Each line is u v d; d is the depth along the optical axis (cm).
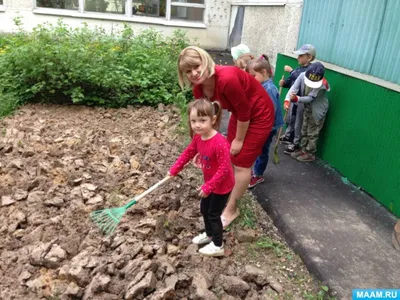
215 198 312
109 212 337
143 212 374
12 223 359
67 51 694
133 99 724
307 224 382
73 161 474
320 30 584
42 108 680
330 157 514
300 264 338
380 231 377
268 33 884
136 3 1295
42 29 843
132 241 326
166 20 1310
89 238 338
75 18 1270
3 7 1250
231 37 1307
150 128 614
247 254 344
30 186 414
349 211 409
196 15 1331
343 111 481
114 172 456
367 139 438
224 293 291
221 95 319
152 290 280
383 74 440
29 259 311
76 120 636
